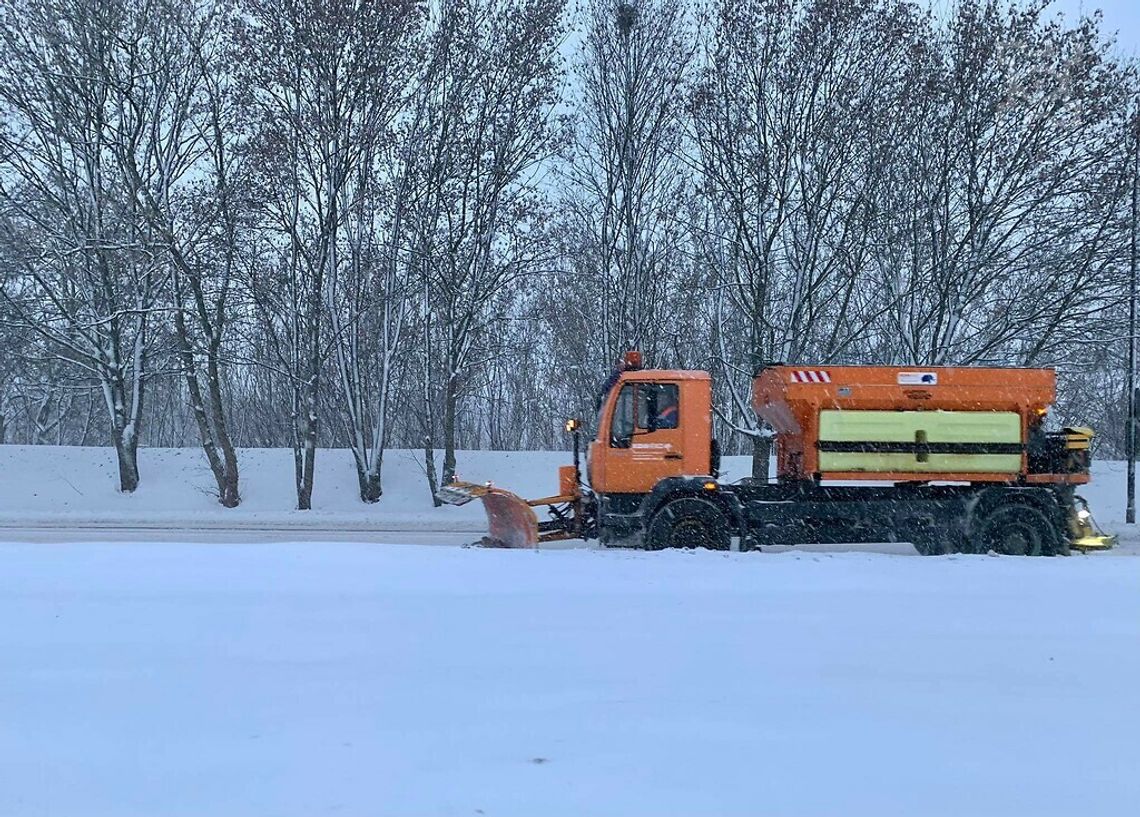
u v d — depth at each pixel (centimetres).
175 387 3947
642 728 449
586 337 2597
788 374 1179
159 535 1555
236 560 849
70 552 895
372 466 2220
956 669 546
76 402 3925
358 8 2025
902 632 620
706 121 2141
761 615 658
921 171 2052
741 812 368
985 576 805
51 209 2139
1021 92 1958
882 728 454
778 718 465
